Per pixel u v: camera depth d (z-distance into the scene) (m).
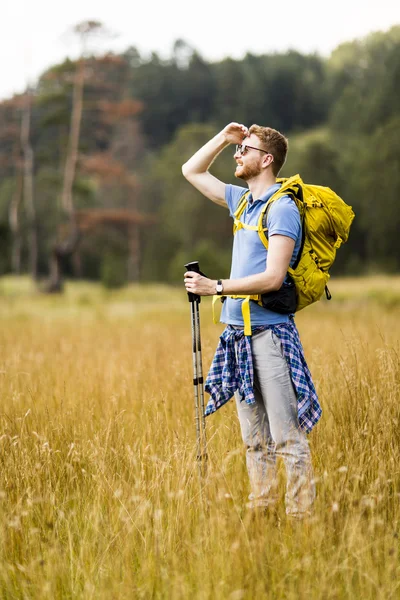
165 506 4.52
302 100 147.50
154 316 24.55
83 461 5.14
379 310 22.34
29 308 34.62
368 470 4.73
